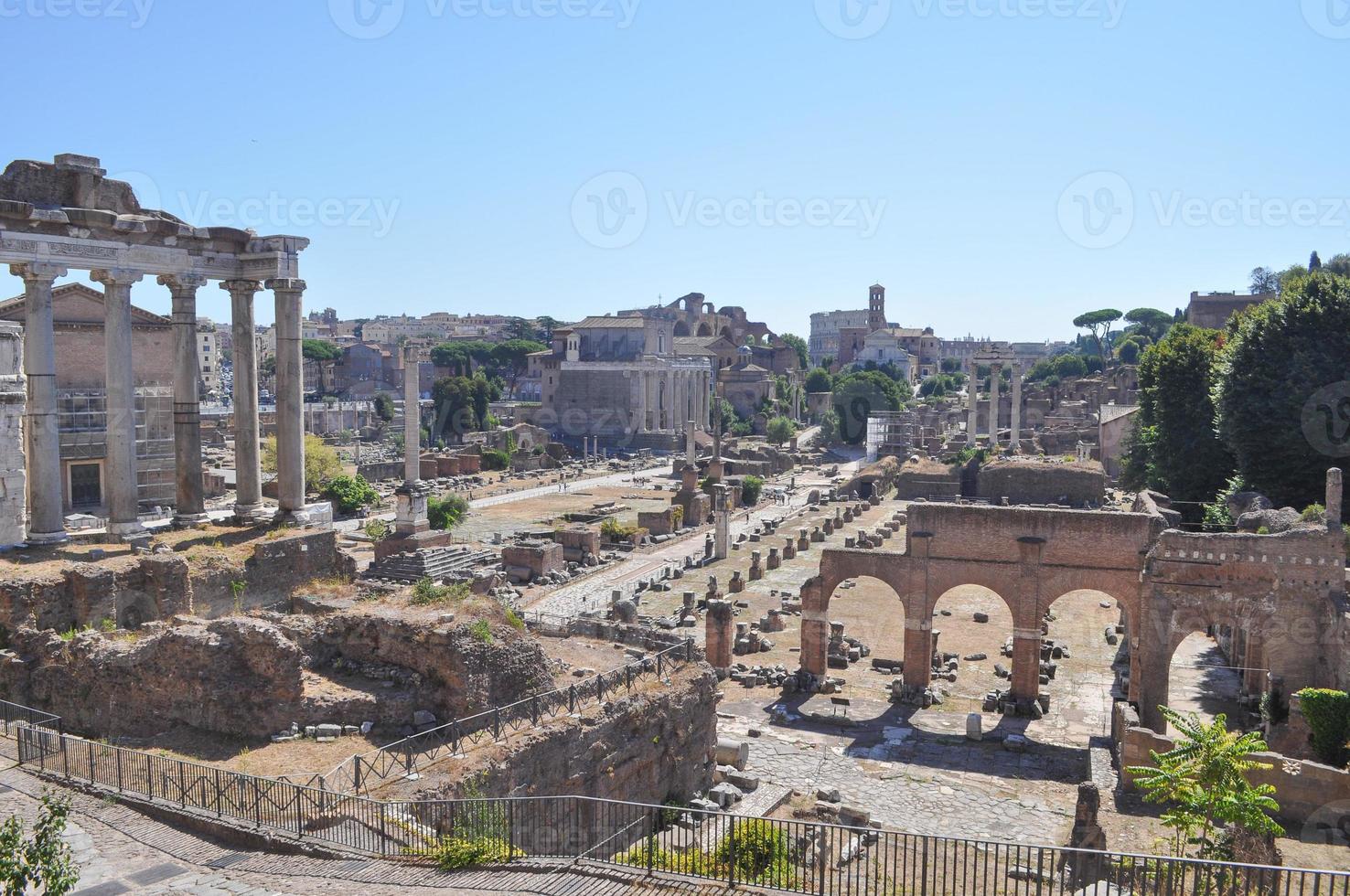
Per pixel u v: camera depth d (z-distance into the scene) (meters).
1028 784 40.44
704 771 35.88
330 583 45.41
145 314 85.50
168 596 38.72
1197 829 31.25
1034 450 148.62
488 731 28.38
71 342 80.56
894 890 21.56
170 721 29.23
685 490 115.25
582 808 29.05
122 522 44.00
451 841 22.12
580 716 30.06
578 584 77.75
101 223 41.72
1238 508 61.81
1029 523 49.12
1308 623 42.75
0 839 17.00
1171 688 50.91
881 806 37.88
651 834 22.05
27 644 33.09
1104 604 72.62
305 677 30.50
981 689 52.91
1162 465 82.56
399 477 137.25
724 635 54.75
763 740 45.34
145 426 83.38
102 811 23.78
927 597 50.97
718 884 20.75
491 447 163.50
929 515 50.78
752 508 123.00
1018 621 49.44
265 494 99.75
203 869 20.92
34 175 40.97
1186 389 79.88
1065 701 50.94
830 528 103.06
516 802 25.78
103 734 30.03
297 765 26.05
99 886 19.95
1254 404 63.81
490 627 30.72
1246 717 46.09
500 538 92.62
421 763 26.23
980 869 31.55
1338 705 36.81
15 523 45.81
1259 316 66.81
